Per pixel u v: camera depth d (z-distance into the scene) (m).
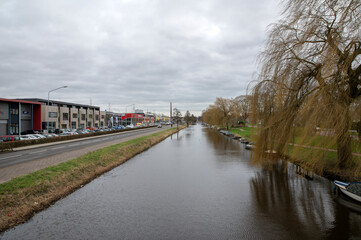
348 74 10.52
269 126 13.53
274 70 13.09
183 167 17.55
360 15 9.47
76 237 6.96
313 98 10.51
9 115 43.25
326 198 10.55
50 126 55.34
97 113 81.62
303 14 11.51
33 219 8.03
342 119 9.63
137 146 27.16
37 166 13.25
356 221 8.20
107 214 8.71
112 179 13.76
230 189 12.04
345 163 12.25
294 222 8.17
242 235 7.23
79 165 13.82
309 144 10.73
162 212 9.00
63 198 10.20
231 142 37.56
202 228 7.71
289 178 14.23
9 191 8.34
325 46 10.85
